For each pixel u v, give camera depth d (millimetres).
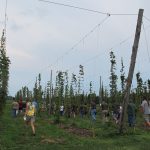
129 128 30359
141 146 20141
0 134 24109
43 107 70875
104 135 26438
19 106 46656
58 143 21781
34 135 24719
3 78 35438
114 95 67562
